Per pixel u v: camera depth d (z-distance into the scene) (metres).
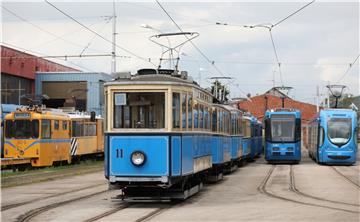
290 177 26.48
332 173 29.19
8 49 51.19
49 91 58.19
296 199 17.27
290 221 12.70
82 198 17.98
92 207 15.52
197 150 17.50
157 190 16.17
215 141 22.39
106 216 13.60
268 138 40.47
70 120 36.09
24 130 31.11
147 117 15.34
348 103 77.31
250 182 23.84
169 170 15.16
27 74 55.44
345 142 37.09
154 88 15.34
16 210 15.04
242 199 17.34
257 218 13.15
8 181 22.78
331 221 12.70
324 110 38.62
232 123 29.83
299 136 40.34
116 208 15.22
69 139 35.81
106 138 15.53
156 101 15.34
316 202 16.48
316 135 40.28
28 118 31.09
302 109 104.25
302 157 52.44
